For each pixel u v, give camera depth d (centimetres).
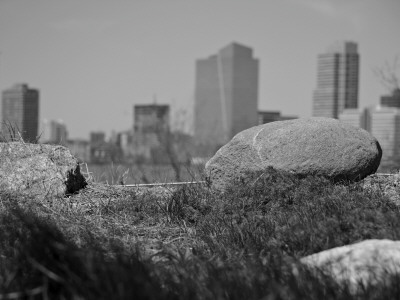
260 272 299
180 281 293
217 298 271
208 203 416
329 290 274
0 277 296
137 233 386
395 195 410
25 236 328
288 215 373
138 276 273
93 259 280
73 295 266
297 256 317
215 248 353
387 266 287
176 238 376
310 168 427
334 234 328
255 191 410
